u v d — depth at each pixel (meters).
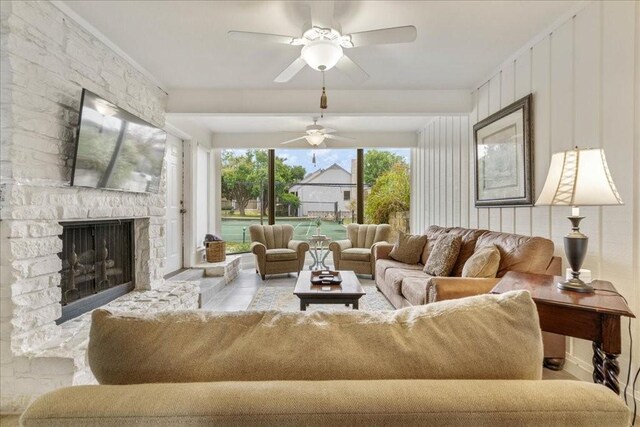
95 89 2.59
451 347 0.71
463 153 4.17
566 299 1.52
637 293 1.88
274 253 5.23
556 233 2.52
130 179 2.88
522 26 2.54
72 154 2.30
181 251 5.04
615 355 1.38
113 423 0.59
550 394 0.64
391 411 0.60
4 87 1.83
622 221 1.96
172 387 0.64
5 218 1.82
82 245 2.59
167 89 3.85
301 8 2.31
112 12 2.35
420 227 5.99
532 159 2.77
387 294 3.72
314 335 0.74
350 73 2.69
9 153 1.83
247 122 5.44
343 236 6.92
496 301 0.79
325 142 6.17
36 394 1.85
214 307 3.82
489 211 3.51
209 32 2.63
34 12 2.00
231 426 0.59
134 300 2.95
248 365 0.69
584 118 2.24
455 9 2.32
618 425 0.62
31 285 1.94
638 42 1.87
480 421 0.60
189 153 5.13
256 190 6.86
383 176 6.78
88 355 0.72
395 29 2.10
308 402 0.61
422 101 3.90
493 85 3.41
